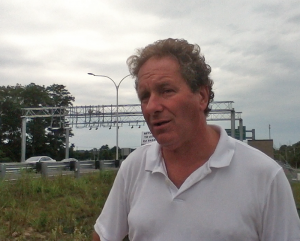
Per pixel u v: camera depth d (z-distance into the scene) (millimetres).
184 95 1725
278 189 1675
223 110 35188
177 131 1724
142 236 1770
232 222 1627
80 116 39188
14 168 13383
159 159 1815
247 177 1680
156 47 1784
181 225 1673
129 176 1926
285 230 1657
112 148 60125
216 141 1808
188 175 1760
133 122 38344
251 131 40250
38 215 8242
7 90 64125
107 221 2014
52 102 68625
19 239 6406
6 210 8203
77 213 8727
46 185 11367
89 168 20281
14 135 60375
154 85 1739
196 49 1822
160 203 1737
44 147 62562
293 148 23703
